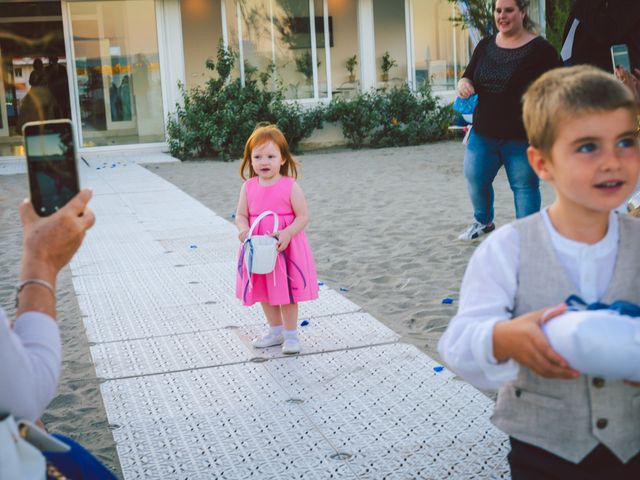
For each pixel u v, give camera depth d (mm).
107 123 18188
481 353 1785
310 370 4477
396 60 19250
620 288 1866
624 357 1600
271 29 18312
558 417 1896
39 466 1635
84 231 1880
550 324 1692
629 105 1757
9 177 15227
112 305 6031
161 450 3574
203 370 4559
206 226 9203
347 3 18703
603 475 1890
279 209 4695
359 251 7605
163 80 17938
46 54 19859
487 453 3410
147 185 13094
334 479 3246
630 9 4887
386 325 5273
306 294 4668
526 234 1935
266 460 3436
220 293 6250
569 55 5371
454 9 19062
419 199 10602
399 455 3430
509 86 6602
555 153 1798
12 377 1574
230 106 17156
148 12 17859
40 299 1771
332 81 18938
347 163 15328
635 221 1941
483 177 7301
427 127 18547
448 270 6734
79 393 4305
